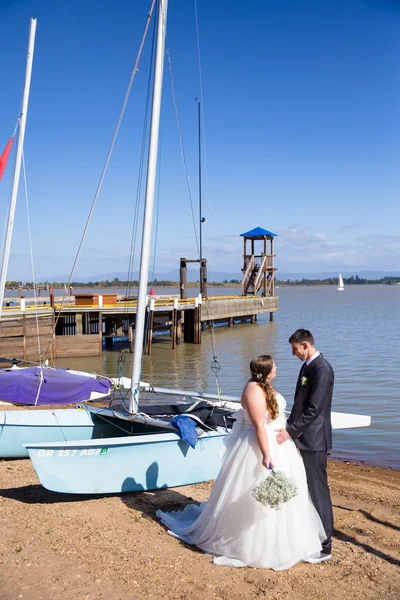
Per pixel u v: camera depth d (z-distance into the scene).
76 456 5.92
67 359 24.02
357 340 31.16
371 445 10.79
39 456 5.73
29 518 5.45
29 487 6.62
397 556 4.82
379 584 4.19
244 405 4.49
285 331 37.66
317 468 4.56
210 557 4.57
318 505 4.59
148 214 7.55
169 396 8.77
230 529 4.51
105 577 4.19
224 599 3.90
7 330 21.19
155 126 7.61
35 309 22.80
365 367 20.97
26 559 4.47
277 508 4.27
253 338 33.28
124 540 4.91
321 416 4.54
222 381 19.06
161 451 6.41
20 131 13.60
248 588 4.06
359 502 6.90
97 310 25.36
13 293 78.88
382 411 13.69
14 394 10.86
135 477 6.26
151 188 7.57
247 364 23.00
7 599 3.88
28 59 13.61
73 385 11.19
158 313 29.50
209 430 6.93
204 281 30.80
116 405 7.95
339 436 11.44
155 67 7.63
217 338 33.31
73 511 5.71
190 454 6.62
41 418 7.90
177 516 5.53
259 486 4.22
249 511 4.43
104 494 6.34
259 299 43.84
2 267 13.48
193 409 7.36
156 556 4.57
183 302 31.03
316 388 4.44
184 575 4.24
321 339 31.91
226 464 4.67
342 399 15.18
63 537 4.94
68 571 4.28
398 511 6.48
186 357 25.17
